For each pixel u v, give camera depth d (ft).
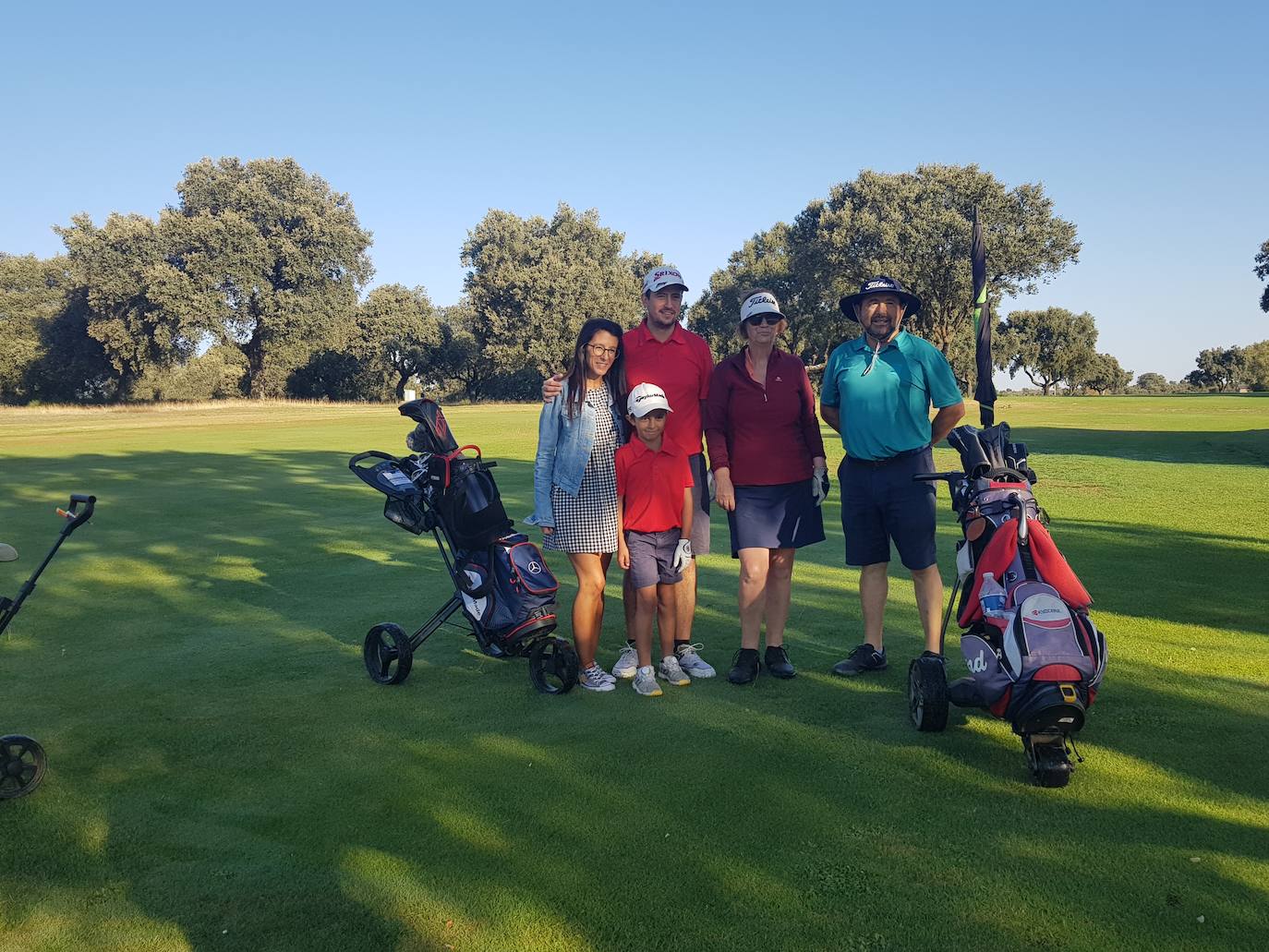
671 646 15.14
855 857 9.27
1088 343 341.82
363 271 209.15
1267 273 138.21
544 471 14.70
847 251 154.92
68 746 12.41
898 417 14.74
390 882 8.93
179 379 210.18
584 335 14.44
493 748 12.23
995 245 146.20
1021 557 11.78
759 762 11.67
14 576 23.43
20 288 205.77
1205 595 19.84
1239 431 80.43
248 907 8.55
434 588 21.91
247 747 12.34
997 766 11.46
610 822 10.08
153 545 27.61
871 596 15.57
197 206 200.03
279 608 20.13
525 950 7.86
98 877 9.10
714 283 244.22
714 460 15.05
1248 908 8.29
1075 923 8.09
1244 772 11.12
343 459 55.77
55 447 65.72
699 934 8.02
